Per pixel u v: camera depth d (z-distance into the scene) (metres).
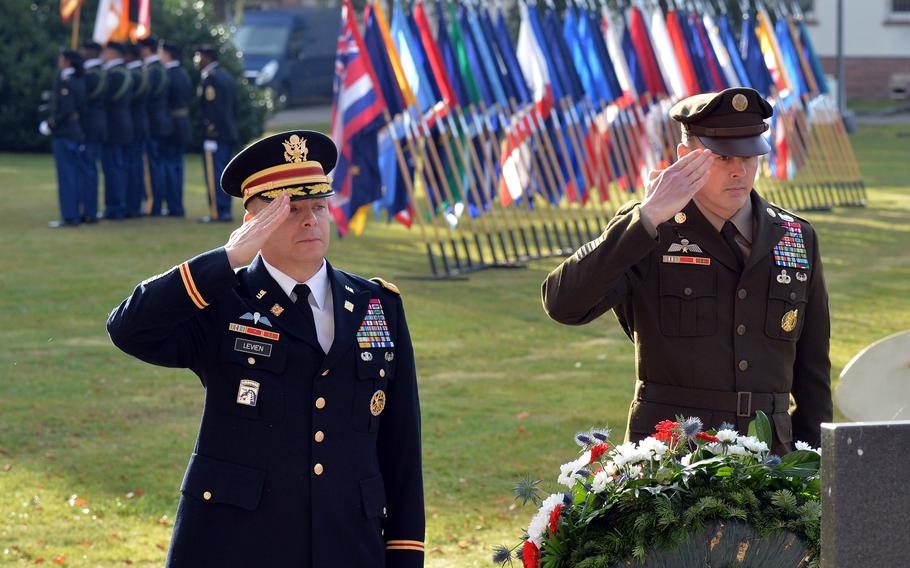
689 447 5.26
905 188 33.97
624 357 15.17
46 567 8.49
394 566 5.31
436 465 10.85
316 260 5.21
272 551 5.00
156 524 9.48
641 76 25.95
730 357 6.25
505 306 18.12
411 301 18.34
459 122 22.03
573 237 25.11
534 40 23.84
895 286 19.72
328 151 5.31
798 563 4.74
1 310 17.30
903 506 4.21
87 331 16.17
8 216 27.58
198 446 5.16
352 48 20.14
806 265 6.40
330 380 5.16
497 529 9.35
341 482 5.11
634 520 4.80
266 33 54.84
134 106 27.56
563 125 24.20
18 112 41.44
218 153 27.34
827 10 59.69
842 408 6.24
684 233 6.34
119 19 28.97
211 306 5.18
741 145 6.16
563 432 11.89
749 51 29.03
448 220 21.02
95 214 26.86
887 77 59.84
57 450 11.22
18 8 41.03
